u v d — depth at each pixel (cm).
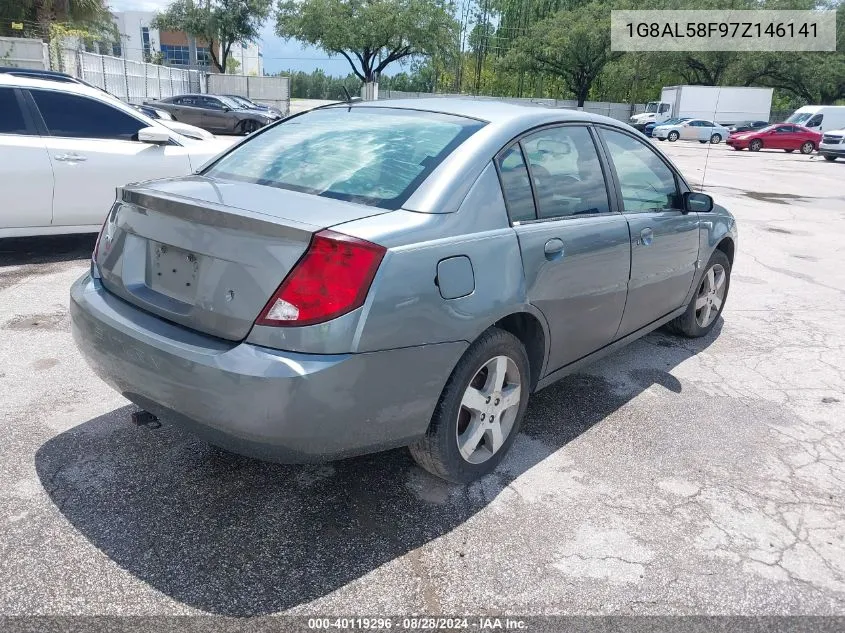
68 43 2367
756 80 5228
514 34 6500
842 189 1614
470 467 283
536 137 310
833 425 370
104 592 220
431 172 266
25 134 587
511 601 226
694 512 281
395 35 4378
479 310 255
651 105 4628
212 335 232
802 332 531
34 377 376
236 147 338
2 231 587
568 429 351
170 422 247
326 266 216
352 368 220
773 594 234
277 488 283
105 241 286
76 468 289
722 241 498
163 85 3353
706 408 385
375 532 258
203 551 242
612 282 344
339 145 301
